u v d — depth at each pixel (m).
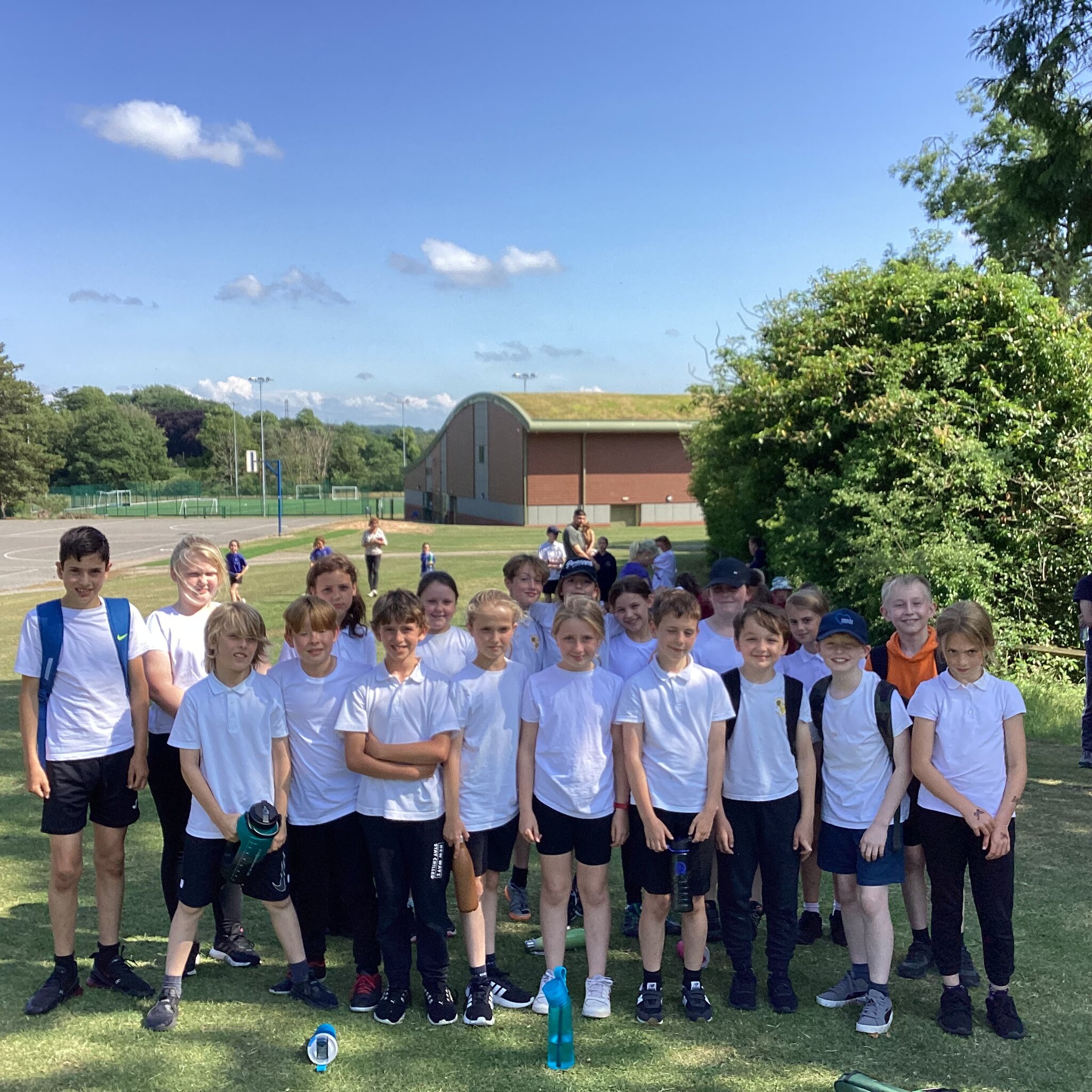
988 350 11.77
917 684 4.11
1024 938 4.30
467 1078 3.22
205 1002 3.76
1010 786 3.54
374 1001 3.74
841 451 12.83
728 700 3.72
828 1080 3.21
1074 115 10.70
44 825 3.68
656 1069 3.29
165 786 4.03
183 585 4.09
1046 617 10.95
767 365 15.15
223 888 4.07
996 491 10.88
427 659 4.48
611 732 3.78
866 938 3.64
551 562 12.00
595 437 51.03
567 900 3.81
